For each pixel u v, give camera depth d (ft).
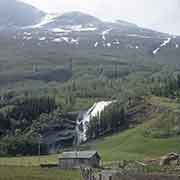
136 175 168.25
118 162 435.94
